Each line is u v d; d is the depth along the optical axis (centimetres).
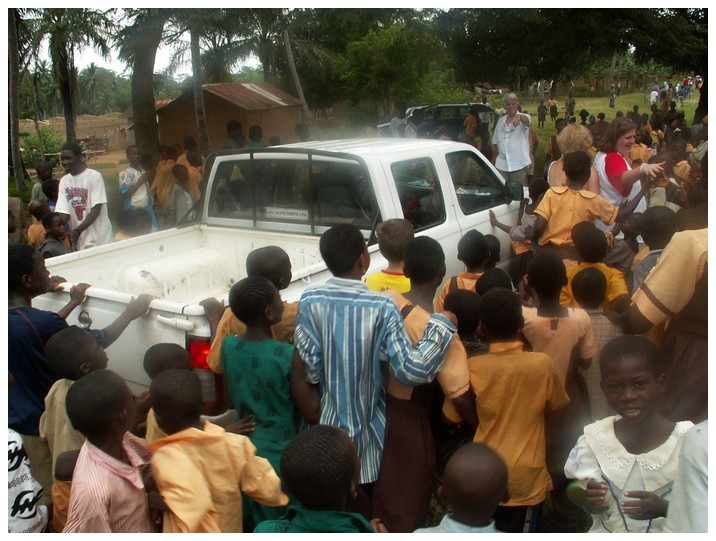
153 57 1157
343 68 2244
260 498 254
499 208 566
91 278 443
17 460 262
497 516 292
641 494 220
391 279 346
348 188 458
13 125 1349
